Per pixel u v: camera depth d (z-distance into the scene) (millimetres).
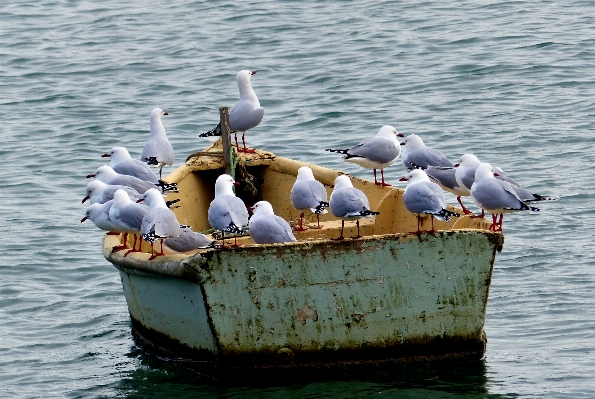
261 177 18516
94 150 25875
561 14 35031
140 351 15203
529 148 24031
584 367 13805
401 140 24344
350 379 13219
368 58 31641
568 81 28562
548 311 15914
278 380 13164
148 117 28062
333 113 27266
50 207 22281
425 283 13070
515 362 14047
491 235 13039
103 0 41844
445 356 13398
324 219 17406
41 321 16750
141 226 13758
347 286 12914
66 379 14391
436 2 37531
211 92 29719
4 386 14273
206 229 17953
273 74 30891
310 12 37469
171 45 34594
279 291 12820
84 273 18812
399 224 15836
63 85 31203
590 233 19094
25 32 37281
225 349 13039
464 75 29562
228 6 39156
